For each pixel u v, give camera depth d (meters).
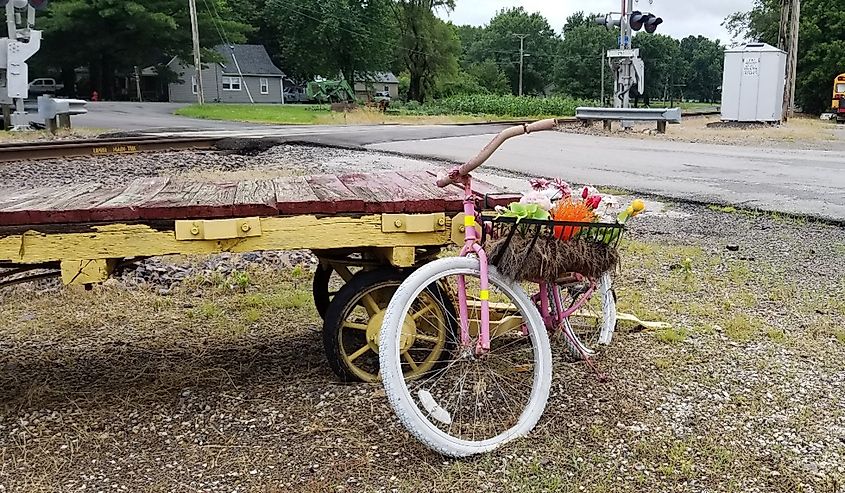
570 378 3.56
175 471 2.79
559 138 17.14
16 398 3.39
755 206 8.37
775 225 7.43
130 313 4.63
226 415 3.21
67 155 11.15
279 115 30.36
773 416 3.20
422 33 66.25
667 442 2.97
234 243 3.10
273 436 3.03
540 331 3.15
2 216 2.86
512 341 3.90
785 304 4.83
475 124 22.84
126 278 5.29
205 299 4.93
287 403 3.32
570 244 3.12
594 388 3.46
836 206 8.35
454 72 68.94
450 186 3.67
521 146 14.88
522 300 3.15
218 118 27.39
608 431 3.06
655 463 2.82
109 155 11.62
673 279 5.41
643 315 4.52
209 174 9.73
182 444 2.98
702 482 2.70
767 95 23.52
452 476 2.73
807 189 9.63
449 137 16.50
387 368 2.84
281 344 4.07
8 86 16.44
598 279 3.38
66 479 2.74
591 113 19.53
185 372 3.66
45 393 3.43
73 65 53.50
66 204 3.09
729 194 9.20
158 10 52.41
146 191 3.58
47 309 4.69
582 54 96.00
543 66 107.50
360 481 2.71
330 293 4.43
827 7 46.81
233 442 2.99
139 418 3.19
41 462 2.85
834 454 2.89
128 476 2.75
